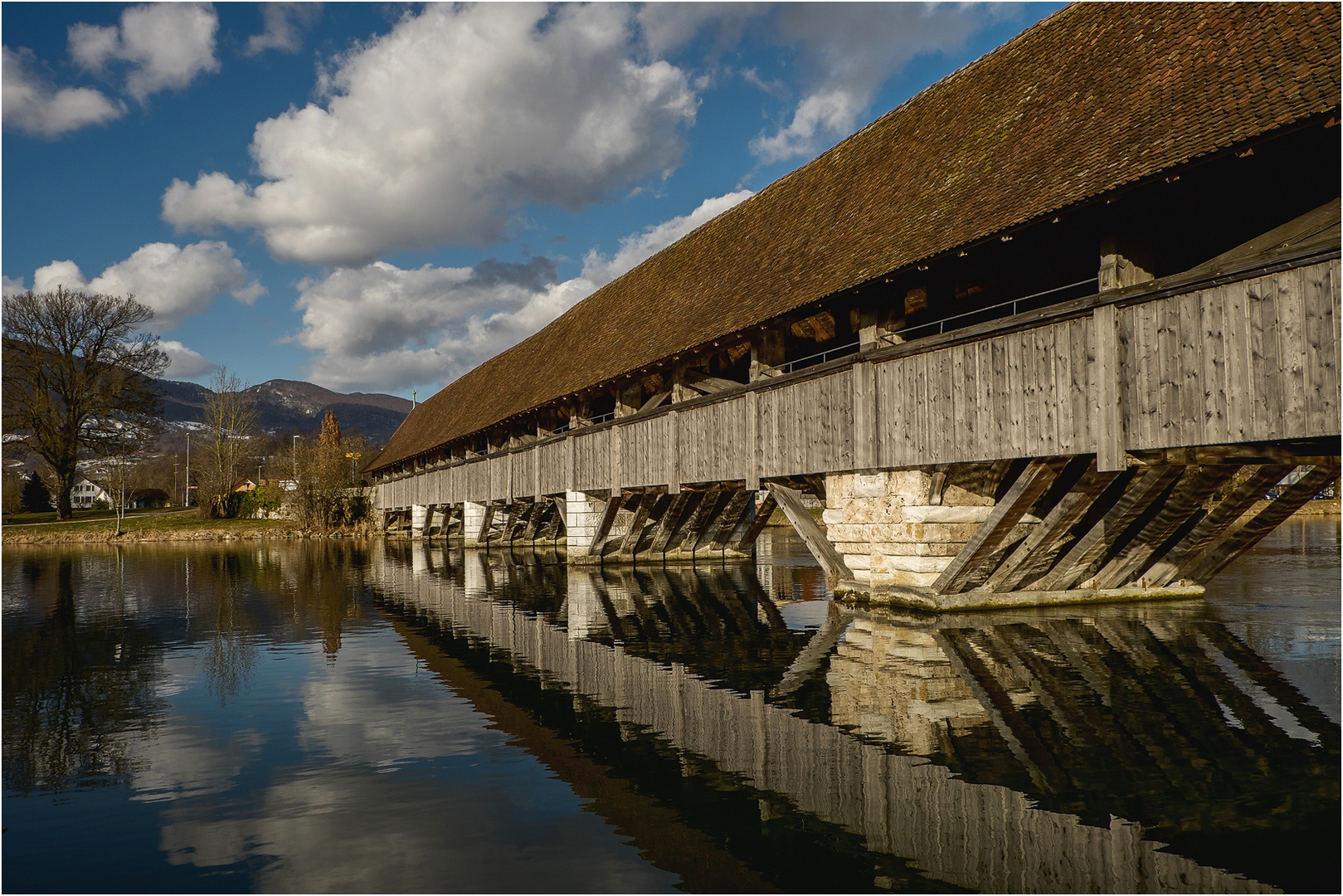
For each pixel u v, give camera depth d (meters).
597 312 23.17
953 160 11.40
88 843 4.35
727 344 14.05
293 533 48.16
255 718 6.92
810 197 15.28
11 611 14.83
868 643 9.38
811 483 13.55
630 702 7.11
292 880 3.87
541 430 23.67
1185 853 3.95
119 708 7.34
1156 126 7.91
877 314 11.24
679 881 3.79
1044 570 11.45
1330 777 4.91
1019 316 9.00
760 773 5.21
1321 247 6.35
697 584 17.05
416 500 39.78
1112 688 7.07
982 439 9.52
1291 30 7.48
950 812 4.50
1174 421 7.47
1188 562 11.82
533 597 15.53
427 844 4.26
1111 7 10.91
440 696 7.55
